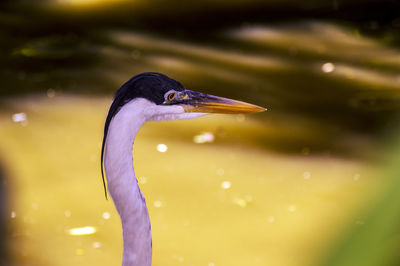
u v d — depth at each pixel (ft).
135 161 34.58
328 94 43.75
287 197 30.35
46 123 39.11
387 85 44.19
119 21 61.36
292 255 25.03
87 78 47.14
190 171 33.24
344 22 58.08
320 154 35.60
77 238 26.40
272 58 50.06
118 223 27.84
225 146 36.83
